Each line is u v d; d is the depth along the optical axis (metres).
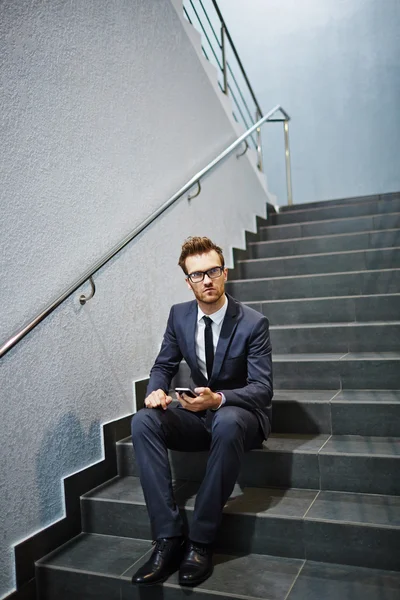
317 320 3.16
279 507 1.94
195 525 1.78
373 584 1.65
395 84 5.80
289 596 1.60
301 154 6.17
